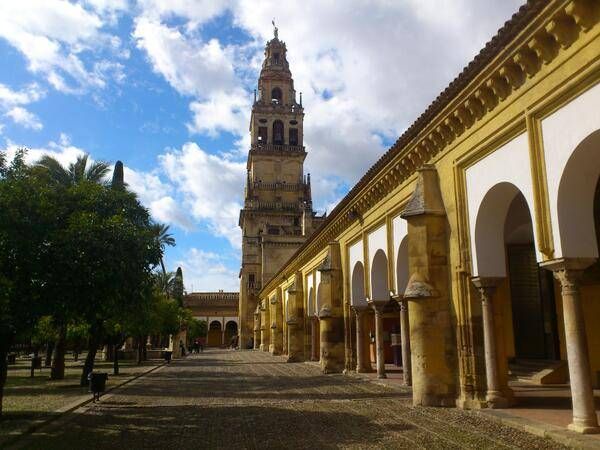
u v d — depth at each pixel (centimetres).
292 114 8162
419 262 1380
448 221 1373
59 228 1278
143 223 1569
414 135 1516
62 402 1606
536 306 1953
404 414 1215
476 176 1254
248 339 7681
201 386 2142
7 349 1282
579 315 908
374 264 2056
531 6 931
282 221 7812
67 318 1344
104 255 1255
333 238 2695
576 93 898
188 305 10062
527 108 1031
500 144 1144
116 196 1499
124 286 1351
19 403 1586
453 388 1312
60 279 1220
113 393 1903
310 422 1159
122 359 4738
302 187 7894
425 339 1338
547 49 962
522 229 1909
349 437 981
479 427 1020
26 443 1004
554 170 953
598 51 845
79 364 4072
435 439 930
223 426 1145
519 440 888
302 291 3809
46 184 1358
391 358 2992
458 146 1330
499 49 1065
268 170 7944
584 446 794
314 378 2330
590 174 928
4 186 1207
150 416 1332
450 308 1349
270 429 1090
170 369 3347
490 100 1168
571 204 933
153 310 3161
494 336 1227
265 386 2062
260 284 7694
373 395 1616
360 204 2136
